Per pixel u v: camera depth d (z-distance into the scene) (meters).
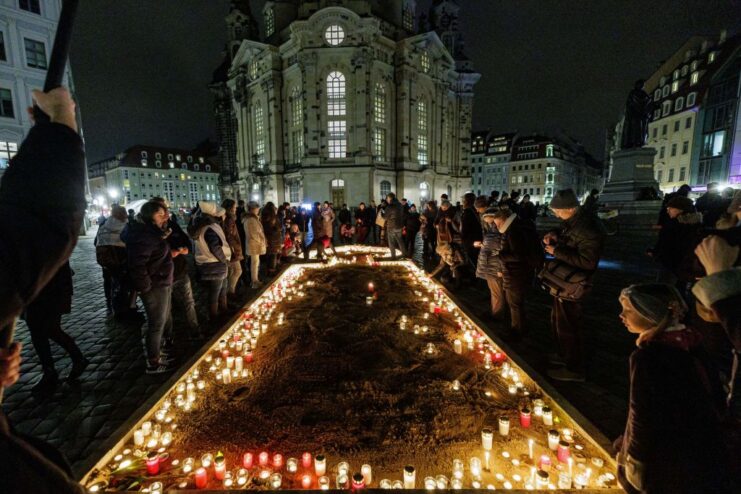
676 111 48.28
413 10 51.59
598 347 5.64
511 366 4.88
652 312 1.94
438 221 9.99
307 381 4.58
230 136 62.88
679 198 5.28
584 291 4.41
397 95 46.66
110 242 7.11
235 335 5.92
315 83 42.62
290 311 7.49
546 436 3.54
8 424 1.29
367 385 4.47
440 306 7.66
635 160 21.42
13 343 1.18
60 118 1.35
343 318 7.00
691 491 1.83
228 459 3.28
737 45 42.12
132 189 91.31
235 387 4.46
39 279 1.14
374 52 43.25
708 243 2.08
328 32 42.16
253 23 57.75
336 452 3.33
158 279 4.82
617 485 2.92
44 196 1.19
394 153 47.53
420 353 5.38
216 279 6.85
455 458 3.26
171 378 4.50
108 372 5.05
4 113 26.14
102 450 3.25
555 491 2.75
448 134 56.47
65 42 1.39
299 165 45.91
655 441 1.91
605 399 4.17
